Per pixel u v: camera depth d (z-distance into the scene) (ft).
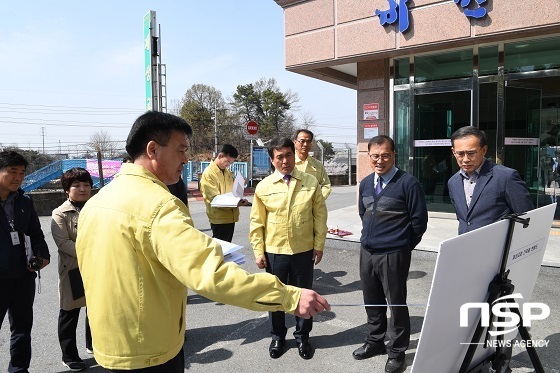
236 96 147.33
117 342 4.77
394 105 26.30
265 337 11.48
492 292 5.04
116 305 4.73
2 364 10.14
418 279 15.44
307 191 10.53
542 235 5.85
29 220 9.41
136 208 4.68
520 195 8.24
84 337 11.76
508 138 23.45
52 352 10.73
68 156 59.31
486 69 23.65
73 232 9.61
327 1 24.68
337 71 30.45
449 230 21.72
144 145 5.09
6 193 8.92
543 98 22.94
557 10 18.34
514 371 9.02
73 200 9.76
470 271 4.67
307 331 10.25
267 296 4.50
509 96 23.21
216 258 4.43
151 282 4.75
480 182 8.69
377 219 9.43
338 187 69.26
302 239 10.45
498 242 4.97
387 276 9.28
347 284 15.42
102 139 110.22
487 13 19.97
